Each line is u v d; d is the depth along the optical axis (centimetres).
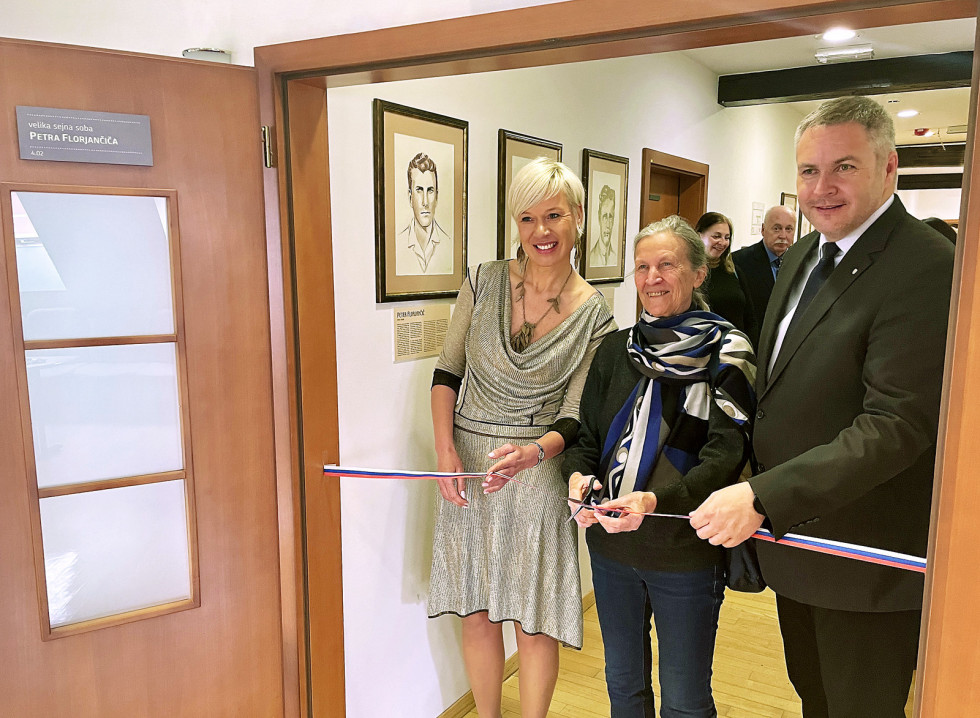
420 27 115
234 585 141
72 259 123
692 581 137
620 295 256
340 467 151
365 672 179
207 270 129
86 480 130
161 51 149
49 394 125
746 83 215
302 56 126
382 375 178
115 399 129
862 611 118
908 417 102
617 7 98
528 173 160
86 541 131
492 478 158
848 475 105
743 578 134
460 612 172
